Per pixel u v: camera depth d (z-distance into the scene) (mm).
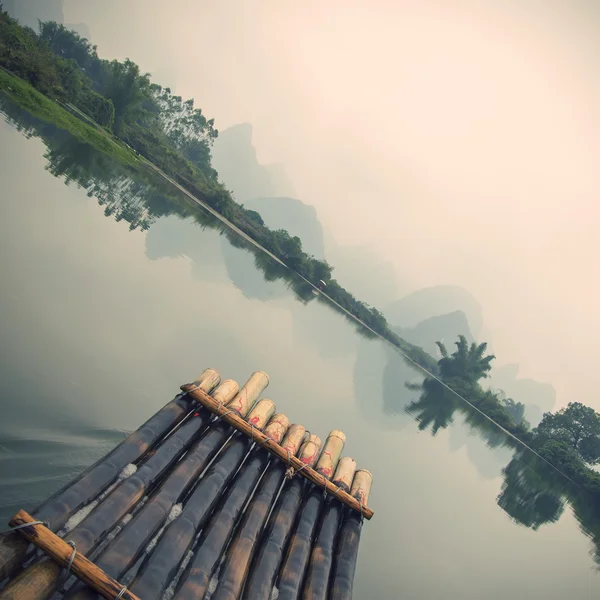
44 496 5480
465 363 84625
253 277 34406
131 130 55156
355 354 34344
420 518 12117
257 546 4820
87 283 11984
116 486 4402
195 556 4152
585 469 55125
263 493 5477
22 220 12852
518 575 12039
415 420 25656
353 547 5504
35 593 2912
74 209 16797
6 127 21547
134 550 3760
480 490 19250
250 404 6812
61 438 6523
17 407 6527
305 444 6777
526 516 19641
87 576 3148
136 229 20781
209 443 5629
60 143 26750
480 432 43688
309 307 42969
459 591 9352
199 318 15273
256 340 17547
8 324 8109
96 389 8055
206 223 45656
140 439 5004
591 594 13484
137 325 11625
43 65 39406
